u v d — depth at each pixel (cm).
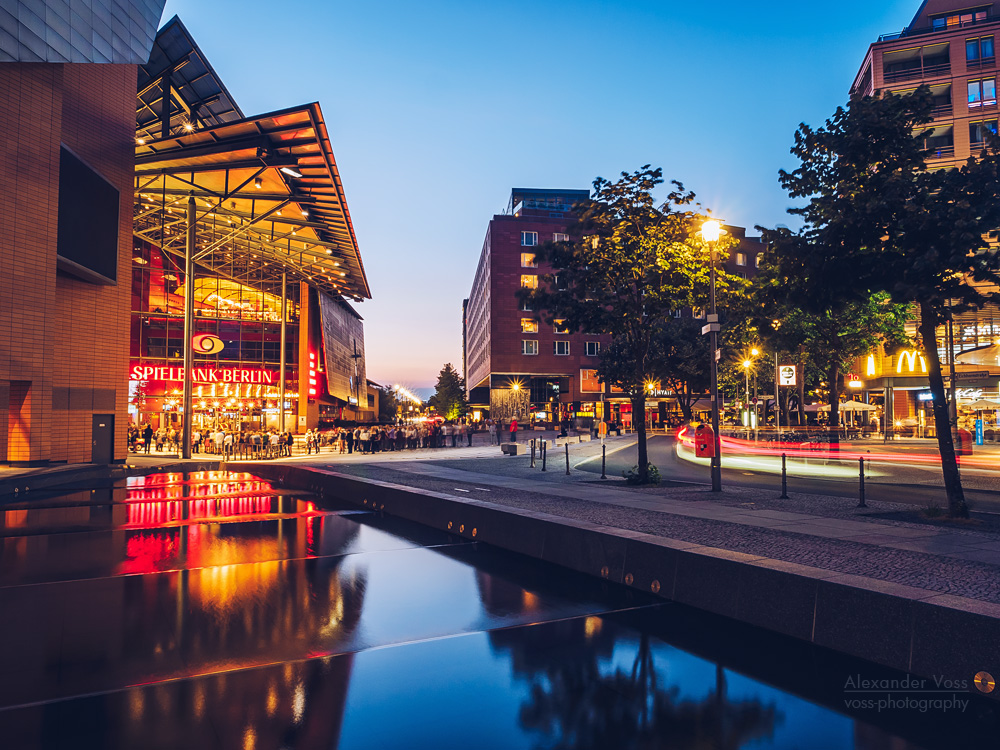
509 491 1402
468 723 381
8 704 396
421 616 602
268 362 5700
